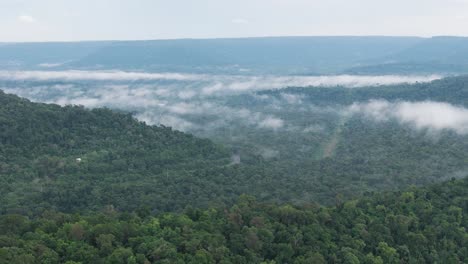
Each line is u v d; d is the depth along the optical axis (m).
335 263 77.94
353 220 90.50
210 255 71.25
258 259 75.06
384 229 88.00
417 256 84.69
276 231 82.50
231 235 78.94
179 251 73.00
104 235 71.81
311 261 74.75
